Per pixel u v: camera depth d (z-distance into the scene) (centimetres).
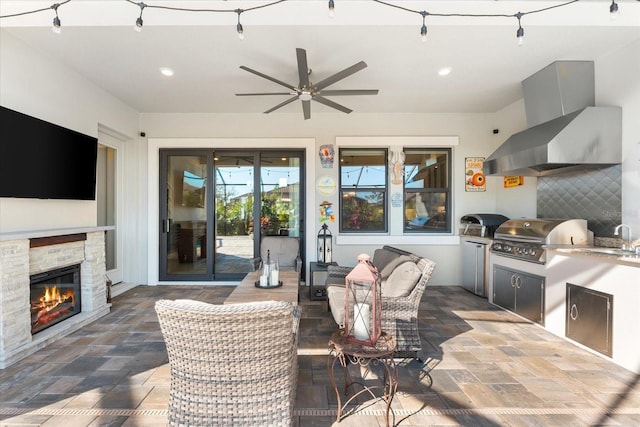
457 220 524
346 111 359
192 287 496
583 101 337
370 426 179
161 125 513
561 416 188
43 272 295
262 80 387
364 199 534
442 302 423
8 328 249
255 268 424
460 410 193
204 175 523
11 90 282
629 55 300
